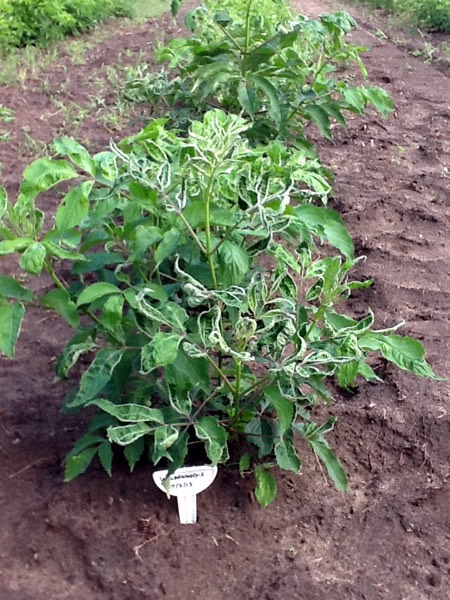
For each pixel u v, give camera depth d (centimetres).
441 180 184
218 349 90
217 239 91
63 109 220
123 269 126
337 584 90
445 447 109
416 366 85
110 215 108
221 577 90
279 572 91
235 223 84
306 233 93
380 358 126
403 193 177
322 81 157
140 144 98
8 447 107
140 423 85
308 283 140
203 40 162
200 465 101
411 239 161
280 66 144
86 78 247
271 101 141
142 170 82
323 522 98
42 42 285
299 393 93
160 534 95
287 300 87
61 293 88
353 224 165
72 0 304
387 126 213
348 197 174
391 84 249
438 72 265
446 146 202
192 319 91
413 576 92
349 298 143
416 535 97
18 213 84
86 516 97
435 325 135
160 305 86
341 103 149
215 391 94
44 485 101
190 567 91
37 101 229
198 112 153
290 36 140
